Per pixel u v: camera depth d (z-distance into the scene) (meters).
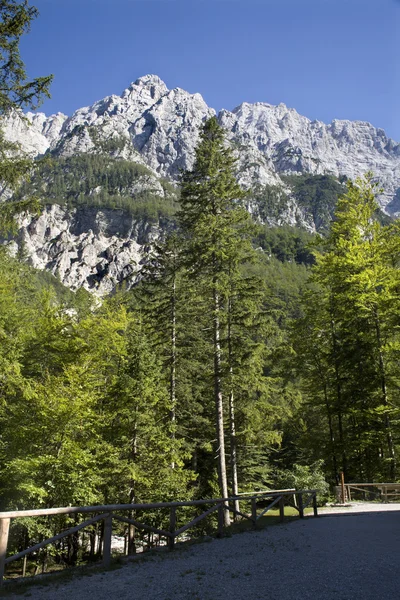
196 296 20.64
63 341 17.39
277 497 13.64
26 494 14.12
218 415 17.86
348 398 23.66
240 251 18.56
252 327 19.12
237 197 19.64
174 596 5.87
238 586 6.23
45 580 6.86
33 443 14.79
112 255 177.88
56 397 14.48
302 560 7.70
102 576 7.09
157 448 17.38
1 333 13.10
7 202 12.13
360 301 21.73
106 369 19.80
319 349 25.80
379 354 21.84
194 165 20.14
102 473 16.08
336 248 24.55
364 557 7.63
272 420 20.59
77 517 15.19
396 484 18.64
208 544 9.80
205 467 26.95
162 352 23.17
